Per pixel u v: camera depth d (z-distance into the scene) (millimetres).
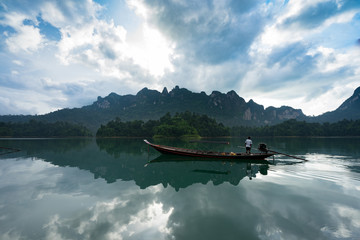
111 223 4961
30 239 4250
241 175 10375
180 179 9570
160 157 17906
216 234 4445
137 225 4859
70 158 17203
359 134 123312
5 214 5531
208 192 7473
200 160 15953
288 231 4559
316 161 14656
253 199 6664
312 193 7273
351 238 4258
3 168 12461
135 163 14586
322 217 5273
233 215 5410
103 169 12195
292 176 10047
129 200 6621
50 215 5469
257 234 4445
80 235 4402
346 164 13312
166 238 4281
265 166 12945
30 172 11219
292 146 30828
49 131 145375
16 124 150500
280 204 6230
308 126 146750
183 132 131375
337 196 6941
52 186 8312
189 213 5555
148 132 140250
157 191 7625
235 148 29953
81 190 7762
